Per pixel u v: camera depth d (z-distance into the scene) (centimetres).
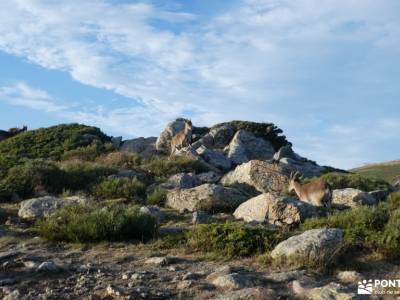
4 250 1218
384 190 2080
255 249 1119
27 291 901
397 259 1031
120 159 2731
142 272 987
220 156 2858
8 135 4169
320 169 3005
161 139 3400
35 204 1544
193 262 1073
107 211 1348
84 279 953
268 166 2156
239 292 845
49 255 1148
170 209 1745
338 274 954
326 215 1584
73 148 3253
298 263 998
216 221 1524
